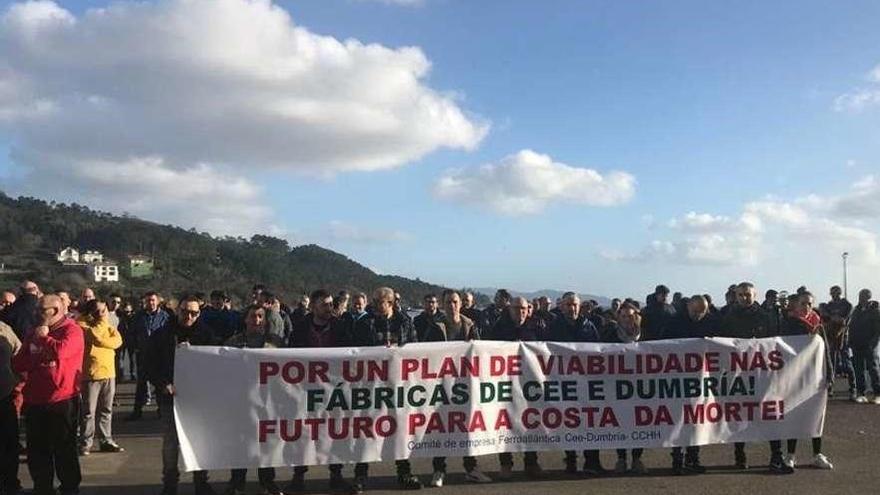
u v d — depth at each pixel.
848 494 8.47
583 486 8.95
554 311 13.16
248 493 8.86
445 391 9.08
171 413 8.53
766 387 9.75
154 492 8.82
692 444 9.55
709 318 10.25
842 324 18.36
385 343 9.19
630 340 10.10
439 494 8.66
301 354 8.78
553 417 9.37
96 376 10.99
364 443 8.85
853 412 14.30
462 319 9.88
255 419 8.64
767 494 8.48
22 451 11.03
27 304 11.32
